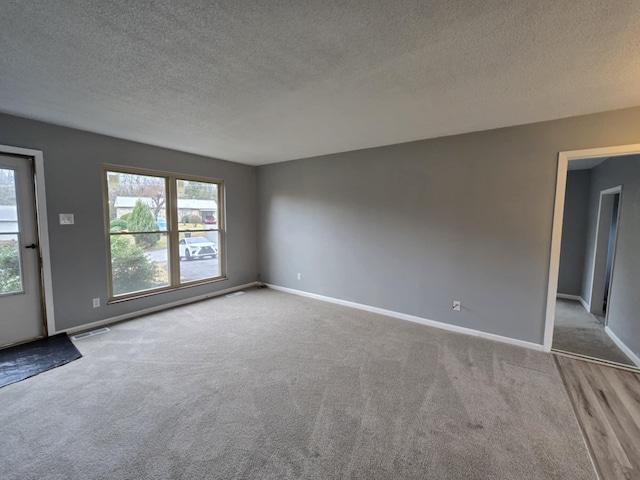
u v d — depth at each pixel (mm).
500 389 2320
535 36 1551
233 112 2699
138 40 1612
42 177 3051
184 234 4480
